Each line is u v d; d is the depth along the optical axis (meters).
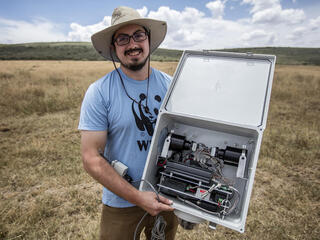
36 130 6.08
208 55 1.67
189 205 1.41
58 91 10.59
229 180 1.50
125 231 1.66
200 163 1.56
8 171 4.03
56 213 3.05
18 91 10.05
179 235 2.73
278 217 3.06
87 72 21.44
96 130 1.42
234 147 1.55
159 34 1.74
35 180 3.77
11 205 3.19
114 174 1.36
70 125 6.42
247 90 1.46
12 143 5.25
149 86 1.63
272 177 4.01
